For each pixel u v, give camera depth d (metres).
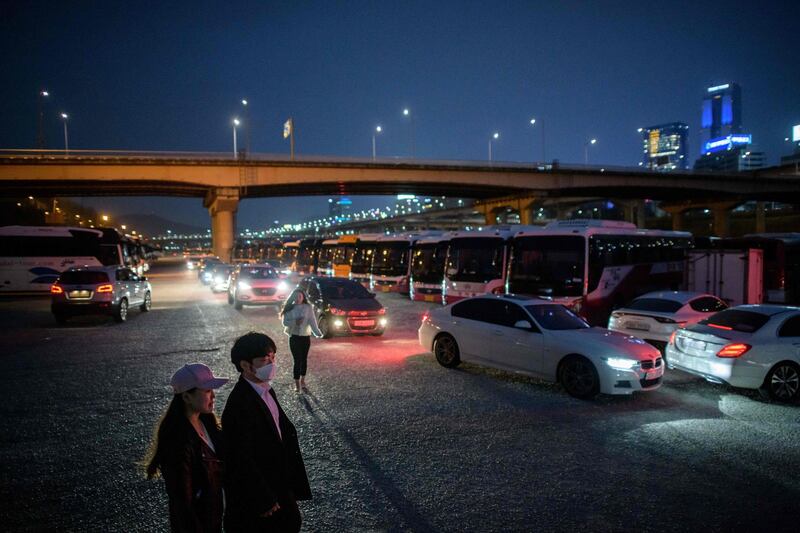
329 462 6.11
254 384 3.21
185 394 2.81
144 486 5.47
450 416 7.88
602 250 16.39
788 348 8.95
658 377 9.10
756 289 18.03
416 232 29.61
